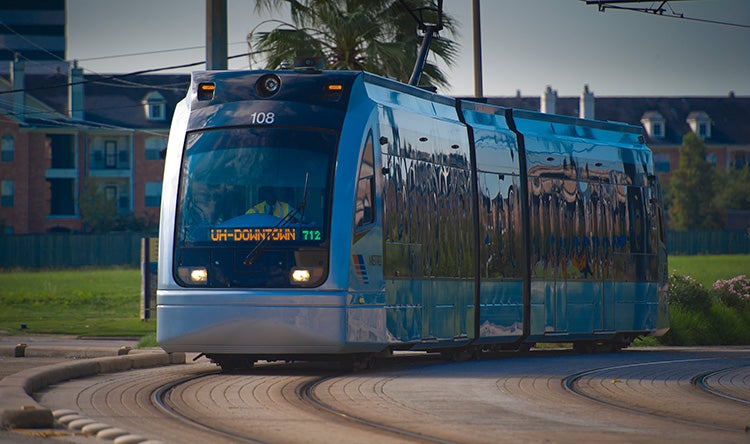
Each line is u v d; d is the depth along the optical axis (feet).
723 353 186.09
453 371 136.56
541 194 168.96
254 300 125.29
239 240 127.03
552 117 176.35
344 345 125.49
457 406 100.73
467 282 151.64
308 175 127.85
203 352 128.88
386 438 81.25
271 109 130.41
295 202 127.24
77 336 223.30
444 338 145.38
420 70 212.23
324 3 253.44
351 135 129.18
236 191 128.67
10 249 627.87
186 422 88.28
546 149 171.12
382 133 133.49
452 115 155.22
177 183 130.72
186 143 131.95
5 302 341.62
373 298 130.21
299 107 130.31
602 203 181.47
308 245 126.00
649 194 192.85
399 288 135.44
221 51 187.32
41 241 631.56
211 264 127.44
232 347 126.52
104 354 159.63
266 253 126.31
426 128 144.77
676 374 138.10
